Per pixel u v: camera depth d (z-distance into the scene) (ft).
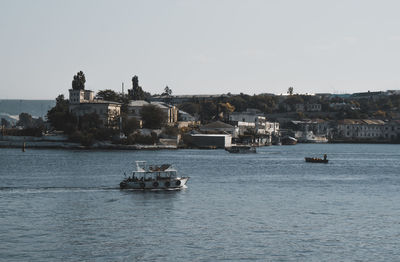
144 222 263.49
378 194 374.63
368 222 270.67
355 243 229.66
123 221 265.34
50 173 490.90
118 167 557.74
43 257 206.08
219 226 257.34
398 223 268.62
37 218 271.08
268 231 248.11
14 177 454.40
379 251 218.38
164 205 309.63
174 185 376.07
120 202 317.83
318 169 597.93
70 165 582.35
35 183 408.26
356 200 343.26
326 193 376.07
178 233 242.58
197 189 381.40
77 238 232.32
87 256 207.72
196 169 561.84
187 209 299.17
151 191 362.94
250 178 474.08
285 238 236.22
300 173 538.88
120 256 208.23
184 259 205.67
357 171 577.84
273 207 310.65
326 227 257.96
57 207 300.40
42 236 234.99
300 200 339.77
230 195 355.36
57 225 255.50
